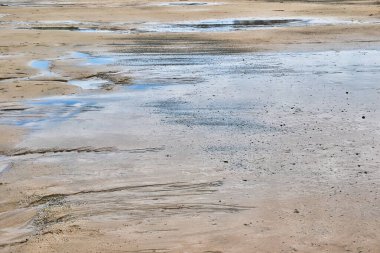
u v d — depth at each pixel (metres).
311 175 9.52
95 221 8.01
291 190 8.91
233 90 16.55
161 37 29.92
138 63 21.80
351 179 9.30
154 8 46.38
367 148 10.86
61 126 13.04
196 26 35.28
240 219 7.91
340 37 28.86
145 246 7.18
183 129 12.52
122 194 8.96
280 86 17.03
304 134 11.90
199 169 9.95
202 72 19.61
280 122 12.91
